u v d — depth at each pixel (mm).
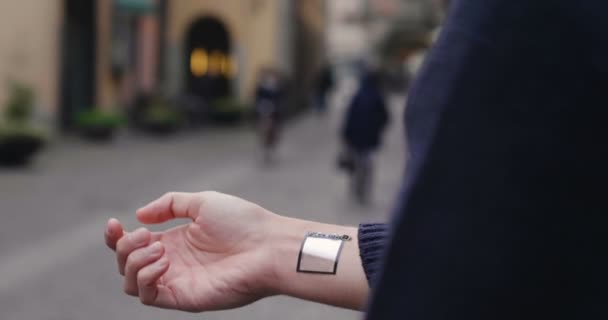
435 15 52281
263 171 14562
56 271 6469
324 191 12172
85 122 17859
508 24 602
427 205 604
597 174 583
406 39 54031
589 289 580
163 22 26250
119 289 5969
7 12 15812
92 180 11898
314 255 1027
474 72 608
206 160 15805
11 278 6230
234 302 1082
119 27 21641
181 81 26766
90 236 7863
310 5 44094
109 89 21312
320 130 27547
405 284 598
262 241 1085
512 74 596
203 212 1113
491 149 592
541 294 578
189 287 1079
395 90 54812
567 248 581
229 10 27062
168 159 15508
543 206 582
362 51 63719
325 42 57156
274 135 16203
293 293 1047
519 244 579
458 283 583
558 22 591
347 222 9664
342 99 50938
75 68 19641
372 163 11320
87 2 20031
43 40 17438
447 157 604
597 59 583
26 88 13930
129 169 13539
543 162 584
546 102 588
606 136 584
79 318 5238
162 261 1031
